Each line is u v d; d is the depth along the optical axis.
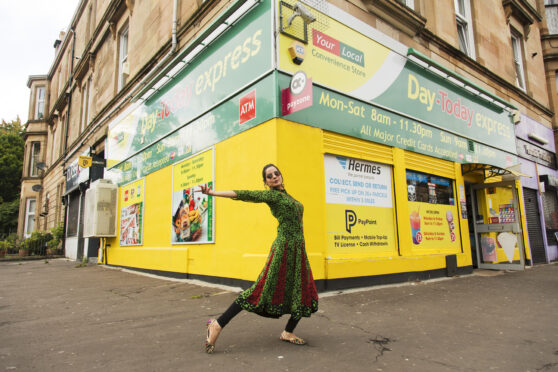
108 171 11.76
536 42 14.38
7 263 13.12
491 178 9.87
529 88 13.11
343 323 3.65
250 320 3.74
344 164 6.19
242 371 2.39
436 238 7.66
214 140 6.56
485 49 11.21
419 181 7.61
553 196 13.00
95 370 2.44
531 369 2.50
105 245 11.19
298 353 2.74
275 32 5.48
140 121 9.83
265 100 5.44
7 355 2.77
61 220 18.14
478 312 4.20
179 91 8.02
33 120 24.34
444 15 9.69
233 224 5.83
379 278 6.05
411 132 7.54
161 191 8.30
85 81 16.58
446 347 2.94
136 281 7.11
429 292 5.51
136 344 3.00
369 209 6.43
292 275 2.82
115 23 13.16
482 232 9.44
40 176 23.47
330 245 5.70
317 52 5.98
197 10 7.62
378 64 7.07
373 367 2.49
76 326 3.67
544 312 4.22
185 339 3.12
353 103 6.45
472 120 9.55
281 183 2.98
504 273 8.21
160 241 8.12
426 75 8.28
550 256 11.76
